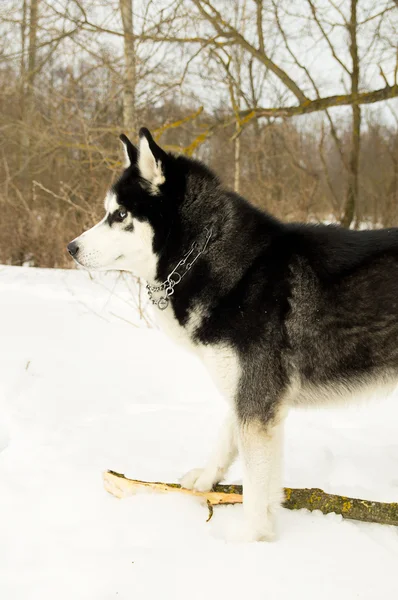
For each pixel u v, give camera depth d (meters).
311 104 8.14
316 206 13.00
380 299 2.60
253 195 10.65
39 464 3.16
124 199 2.92
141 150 2.85
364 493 2.88
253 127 13.30
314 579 2.15
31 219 10.98
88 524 2.55
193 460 3.26
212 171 3.00
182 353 5.39
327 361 2.65
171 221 2.85
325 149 14.41
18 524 2.56
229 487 2.83
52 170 12.57
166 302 2.87
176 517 2.61
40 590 2.08
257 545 2.39
